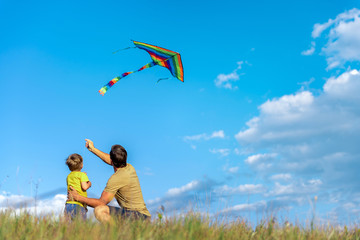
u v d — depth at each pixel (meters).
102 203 4.65
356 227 4.32
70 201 4.73
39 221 3.88
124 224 3.96
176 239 3.40
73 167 5.17
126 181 4.71
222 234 3.80
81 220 4.03
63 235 3.49
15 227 3.67
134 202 4.74
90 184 5.16
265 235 4.07
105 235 3.40
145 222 4.16
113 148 4.87
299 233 4.04
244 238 3.99
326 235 4.05
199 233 3.77
